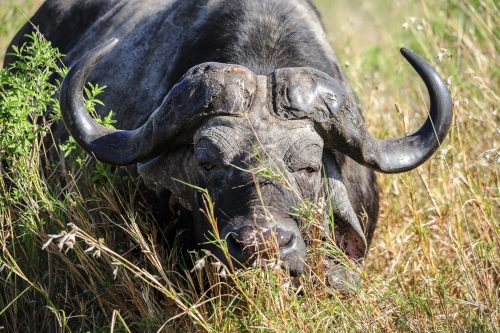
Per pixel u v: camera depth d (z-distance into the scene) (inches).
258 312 515.8
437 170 730.2
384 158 573.0
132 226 570.6
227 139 526.3
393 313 560.4
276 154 525.0
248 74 538.3
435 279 600.7
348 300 559.5
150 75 659.4
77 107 558.3
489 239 637.3
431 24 940.6
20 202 631.8
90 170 640.4
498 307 574.2
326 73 595.2
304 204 516.7
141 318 568.7
